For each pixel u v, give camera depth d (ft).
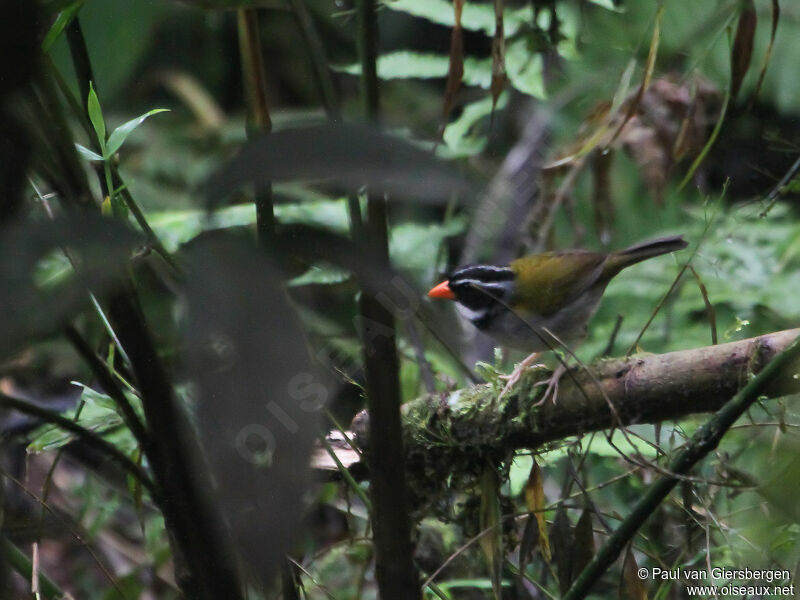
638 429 23.44
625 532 15.65
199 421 6.51
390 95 41.09
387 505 12.89
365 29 11.47
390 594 13.39
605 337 30.09
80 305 6.94
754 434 21.48
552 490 26.02
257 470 6.59
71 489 30.30
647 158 25.54
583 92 32.27
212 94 44.62
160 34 41.86
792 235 29.09
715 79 29.17
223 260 6.81
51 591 19.03
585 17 28.09
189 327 6.61
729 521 20.63
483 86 29.48
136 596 26.66
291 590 15.53
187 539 12.56
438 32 38.83
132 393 16.52
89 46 31.78
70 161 11.06
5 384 25.13
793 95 29.19
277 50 44.16
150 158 38.70
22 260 6.84
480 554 21.45
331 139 7.03
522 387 18.74
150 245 11.25
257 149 7.02
